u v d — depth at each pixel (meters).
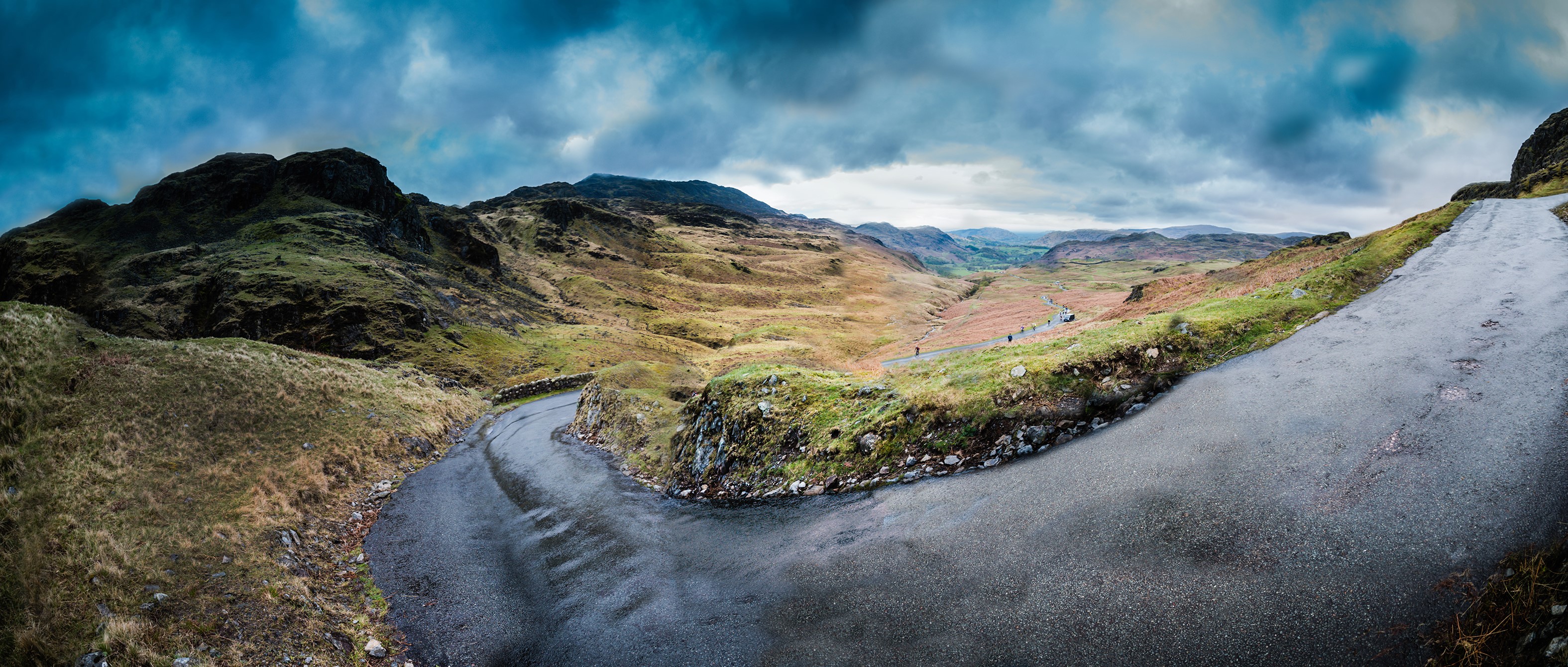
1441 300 19.30
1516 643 5.98
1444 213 38.44
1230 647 7.43
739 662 9.43
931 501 13.36
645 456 24.55
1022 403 15.50
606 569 14.13
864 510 13.97
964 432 15.45
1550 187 49.88
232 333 82.19
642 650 10.34
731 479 18.66
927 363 20.61
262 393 26.20
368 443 26.81
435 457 30.30
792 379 20.89
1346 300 21.22
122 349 24.27
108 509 14.43
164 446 19.05
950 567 10.52
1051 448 14.24
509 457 29.84
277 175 151.38
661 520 17.05
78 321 25.06
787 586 11.30
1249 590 8.24
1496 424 10.54
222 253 110.88
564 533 17.34
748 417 19.75
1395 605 7.31
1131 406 15.20
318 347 80.31
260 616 11.88
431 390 46.97
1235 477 10.95
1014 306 136.88
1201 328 18.91
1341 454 10.84
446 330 90.44
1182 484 11.18
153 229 129.75
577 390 68.50
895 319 148.62
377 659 11.28
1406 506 8.97
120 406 19.95
